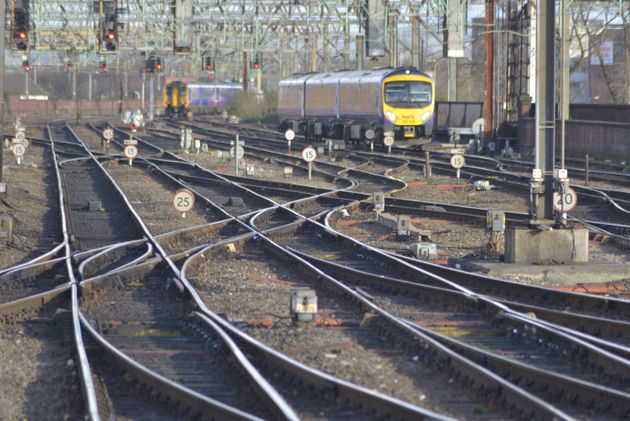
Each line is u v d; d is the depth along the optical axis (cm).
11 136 19325
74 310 3981
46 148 16738
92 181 11012
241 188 9888
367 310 4159
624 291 4866
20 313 4212
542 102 5391
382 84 16112
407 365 3344
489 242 6044
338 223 7550
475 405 2841
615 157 12619
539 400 2645
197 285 4881
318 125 18588
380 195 7712
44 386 3166
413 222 7469
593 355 3281
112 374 3253
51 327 4041
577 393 2864
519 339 3719
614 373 3133
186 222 7506
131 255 5959
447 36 14312
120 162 13762
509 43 15212
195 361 3438
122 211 8194
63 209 7644
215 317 3884
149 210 8300
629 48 18175
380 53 16300
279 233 6819
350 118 17350
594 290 4881
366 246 5912
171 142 18700
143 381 3055
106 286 4788
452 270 5038
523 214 7375
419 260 5459
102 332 3869
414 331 3581
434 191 9875
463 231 6938
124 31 19975
